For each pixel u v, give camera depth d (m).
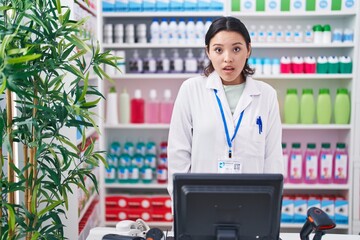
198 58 3.78
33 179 1.84
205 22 3.87
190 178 1.30
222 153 2.07
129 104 3.98
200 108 2.08
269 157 2.09
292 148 3.82
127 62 3.90
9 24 1.67
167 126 3.80
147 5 3.71
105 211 3.85
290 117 3.78
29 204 1.86
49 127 1.96
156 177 3.96
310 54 3.96
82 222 3.04
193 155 2.10
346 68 3.68
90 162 2.01
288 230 3.96
